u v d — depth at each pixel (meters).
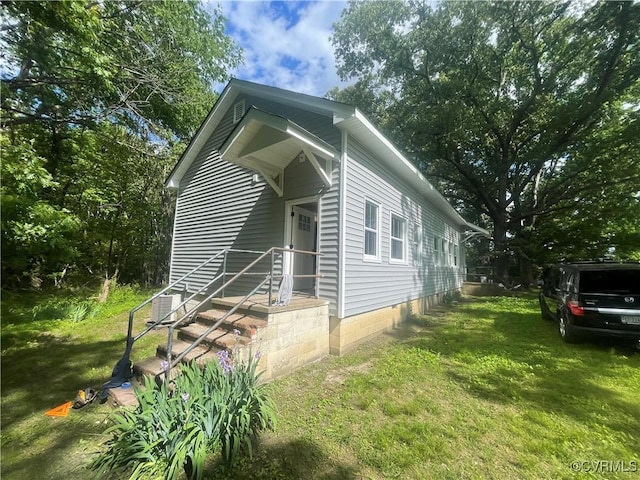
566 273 6.18
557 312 6.49
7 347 5.52
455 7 14.40
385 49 16.53
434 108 15.06
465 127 15.17
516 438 2.69
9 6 3.94
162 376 3.34
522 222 18.80
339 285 5.04
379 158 6.70
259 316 4.16
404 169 7.38
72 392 3.70
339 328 4.96
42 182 4.57
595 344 5.56
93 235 11.70
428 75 16.55
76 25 4.45
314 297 5.43
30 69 5.14
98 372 4.33
